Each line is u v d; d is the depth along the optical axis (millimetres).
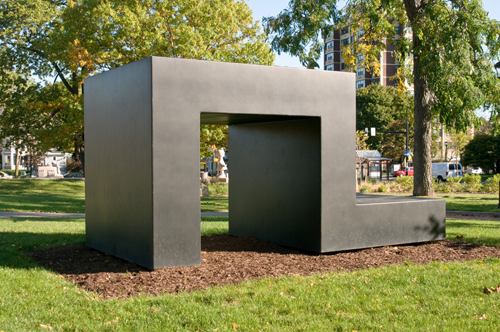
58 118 33969
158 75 6918
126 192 7684
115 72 8039
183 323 4789
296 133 8992
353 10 22516
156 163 6934
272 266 7305
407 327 4707
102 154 8555
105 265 7406
